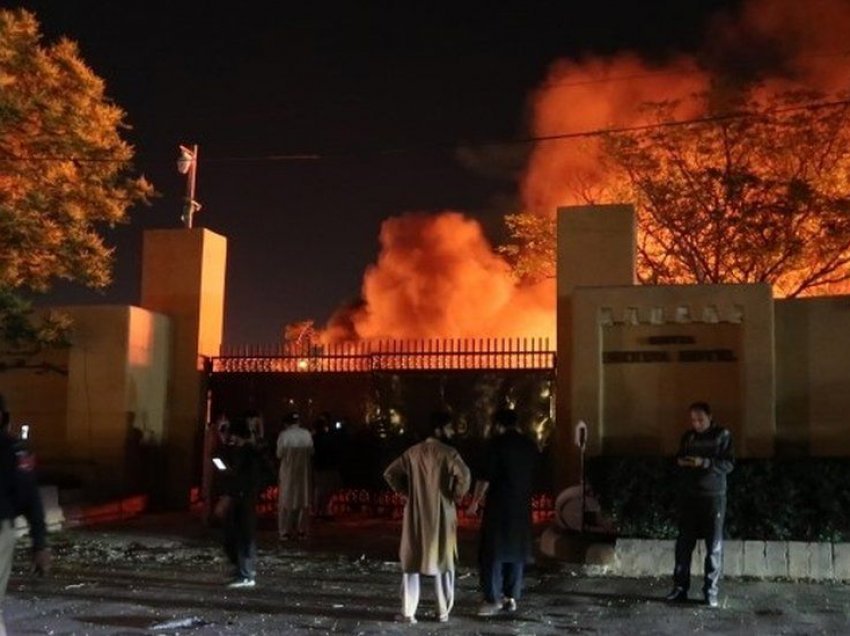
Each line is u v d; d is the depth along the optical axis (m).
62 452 19.12
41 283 19.34
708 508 10.66
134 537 15.87
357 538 15.93
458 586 11.78
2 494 6.67
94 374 19.14
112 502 18.48
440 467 9.67
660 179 25.20
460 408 18.78
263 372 20.11
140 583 11.73
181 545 15.02
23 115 18.53
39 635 8.91
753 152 24.95
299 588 11.49
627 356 15.80
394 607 10.40
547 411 18.38
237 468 11.62
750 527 12.63
